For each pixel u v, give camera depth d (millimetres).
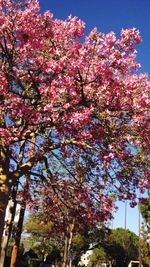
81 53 11117
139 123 12188
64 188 15172
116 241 73250
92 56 11172
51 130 12680
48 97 11367
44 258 53406
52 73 11375
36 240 46719
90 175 14312
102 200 14539
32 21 11633
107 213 15078
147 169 13195
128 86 11500
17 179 12508
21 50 12164
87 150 13539
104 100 11500
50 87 11344
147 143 12594
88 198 14789
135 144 12750
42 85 11852
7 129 11688
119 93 11312
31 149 14891
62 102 11383
